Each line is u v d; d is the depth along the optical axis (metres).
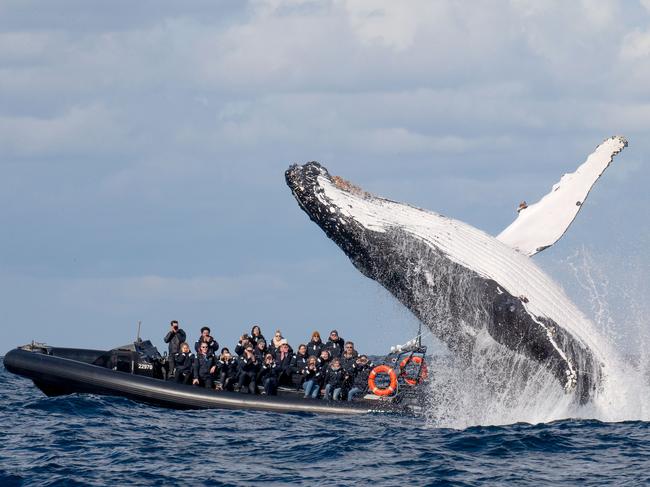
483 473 76.19
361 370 118.94
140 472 79.19
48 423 106.38
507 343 75.62
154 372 130.88
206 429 102.44
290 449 89.12
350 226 73.88
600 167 80.94
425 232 74.69
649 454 79.62
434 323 77.50
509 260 75.25
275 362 123.44
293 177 75.00
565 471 75.75
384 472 78.00
